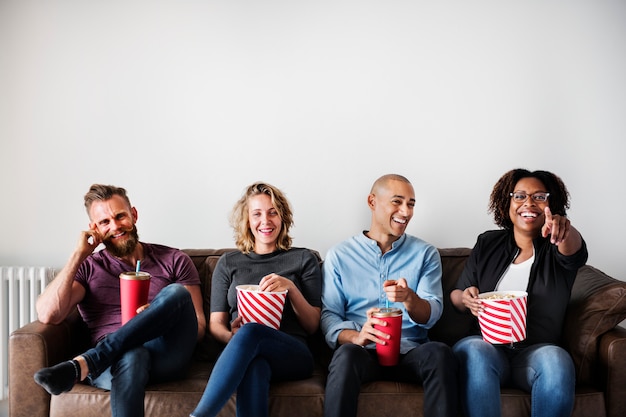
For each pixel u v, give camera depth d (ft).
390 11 9.46
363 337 6.95
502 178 8.08
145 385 6.73
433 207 9.55
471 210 9.53
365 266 8.06
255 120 9.55
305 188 9.58
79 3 9.54
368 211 9.55
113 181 9.63
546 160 9.48
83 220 9.67
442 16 9.45
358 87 9.49
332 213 9.57
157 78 9.56
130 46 9.55
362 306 7.98
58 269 9.53
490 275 7.75
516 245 7.84
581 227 9.50
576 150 9.47
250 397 6.53
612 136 9.46
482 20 9.45
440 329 8.16
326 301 7.98
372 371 6.97
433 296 7.76
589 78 9.45
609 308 7.04
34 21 9.55
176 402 6.74
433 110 9.49
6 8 9.55
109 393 6.78
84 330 7.89
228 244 9.63
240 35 9.53
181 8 9.53
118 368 6.64
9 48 9.57
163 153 9.60
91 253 7.54
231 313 7.91
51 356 6.94
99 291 7.71
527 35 9.45
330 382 6.66
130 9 9.54
